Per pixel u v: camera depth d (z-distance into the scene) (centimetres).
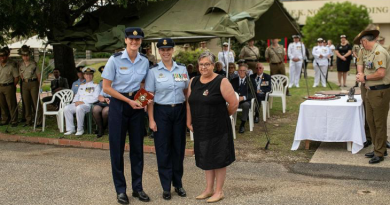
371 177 582
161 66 499
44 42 1086
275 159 690
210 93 475
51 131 917
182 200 511
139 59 491
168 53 496
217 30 781
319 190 535
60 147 805
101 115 839
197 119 482
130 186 566
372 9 3002
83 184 576
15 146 821
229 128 488
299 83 1678
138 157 510
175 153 516
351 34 2644
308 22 2780
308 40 2755
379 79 621
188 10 895
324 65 1517
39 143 842
